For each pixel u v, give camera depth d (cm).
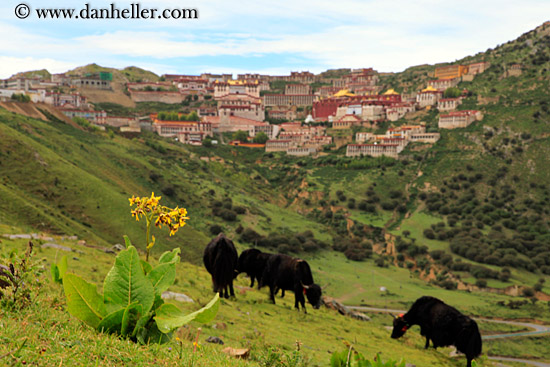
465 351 2272
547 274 16875
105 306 647
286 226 18812
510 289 15262
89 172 16200
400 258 18225
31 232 3353
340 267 16262
